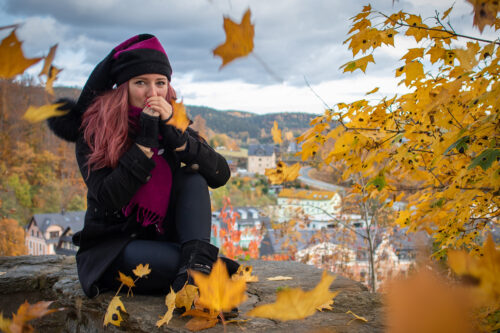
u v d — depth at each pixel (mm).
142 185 1810
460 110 1512
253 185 65188
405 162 1743
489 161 1231
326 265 9906
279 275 2568
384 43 1492
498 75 1391
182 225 1771
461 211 1707
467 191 1562
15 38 551
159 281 1784
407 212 1960
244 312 1721
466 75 1356
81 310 1877
